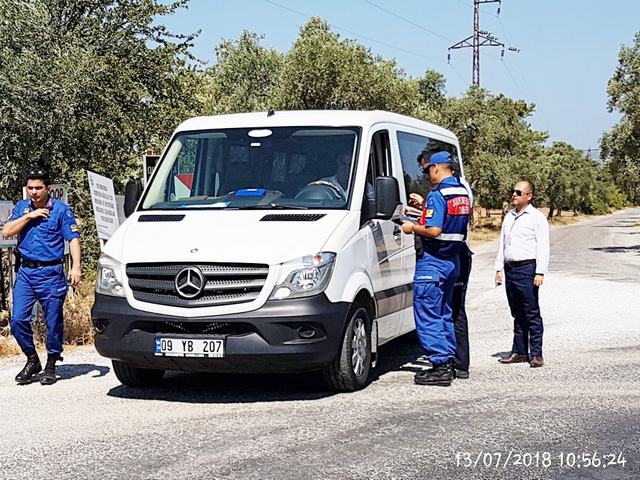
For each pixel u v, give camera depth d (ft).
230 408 19.10
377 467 14.52
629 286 48.57
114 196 33.01
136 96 46.24
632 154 94.12
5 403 20.08
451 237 21.04
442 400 19.54
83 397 20.62
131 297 19.48
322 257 19.20
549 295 43.70
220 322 18.69
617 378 22.17
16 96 38.22
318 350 18.90
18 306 22.26
